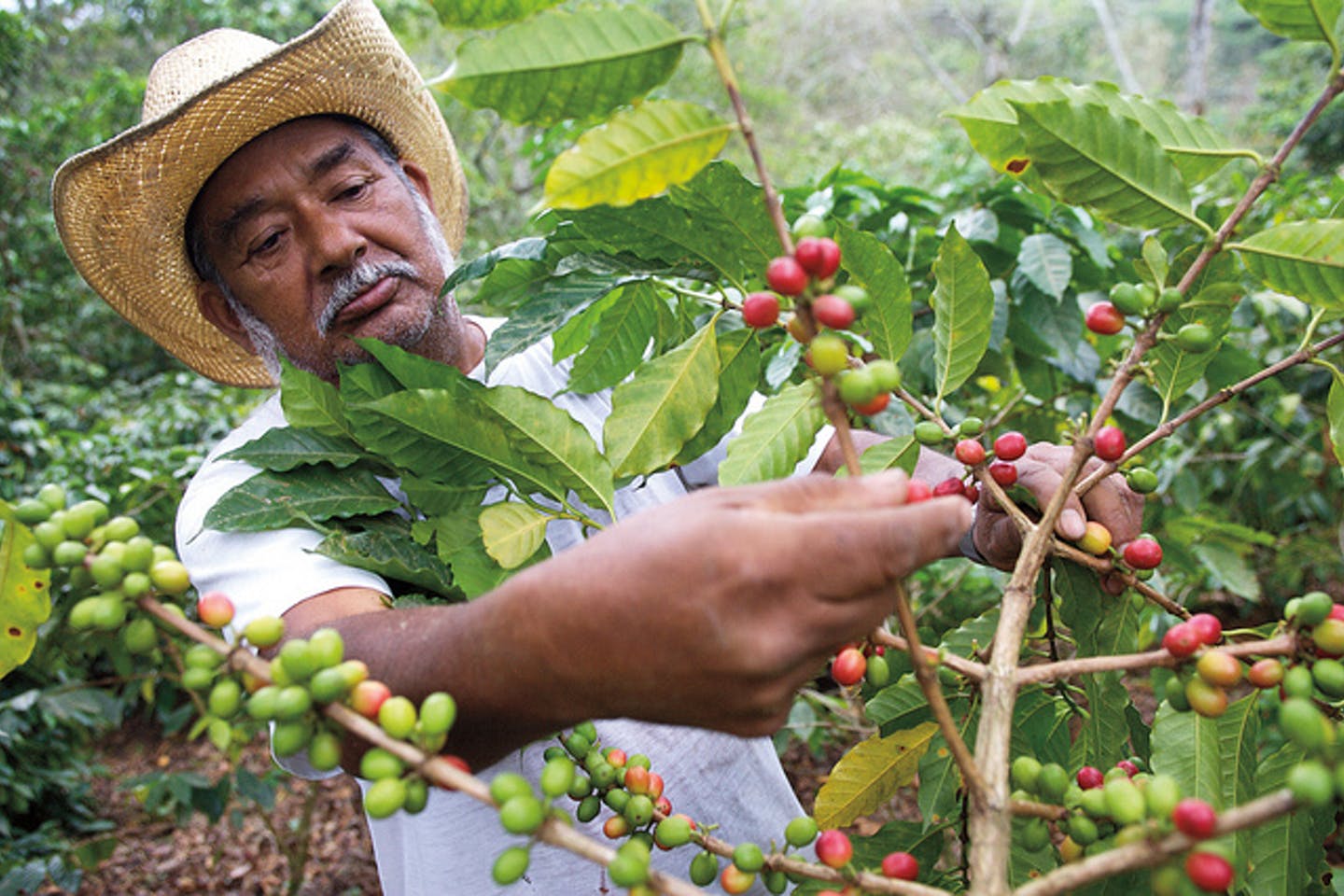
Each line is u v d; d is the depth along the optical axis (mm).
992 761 758
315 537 1317
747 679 670
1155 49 25188
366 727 733
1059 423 2682
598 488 1116
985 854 718
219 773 5805
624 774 1027
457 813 1595
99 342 9539
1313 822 1006
